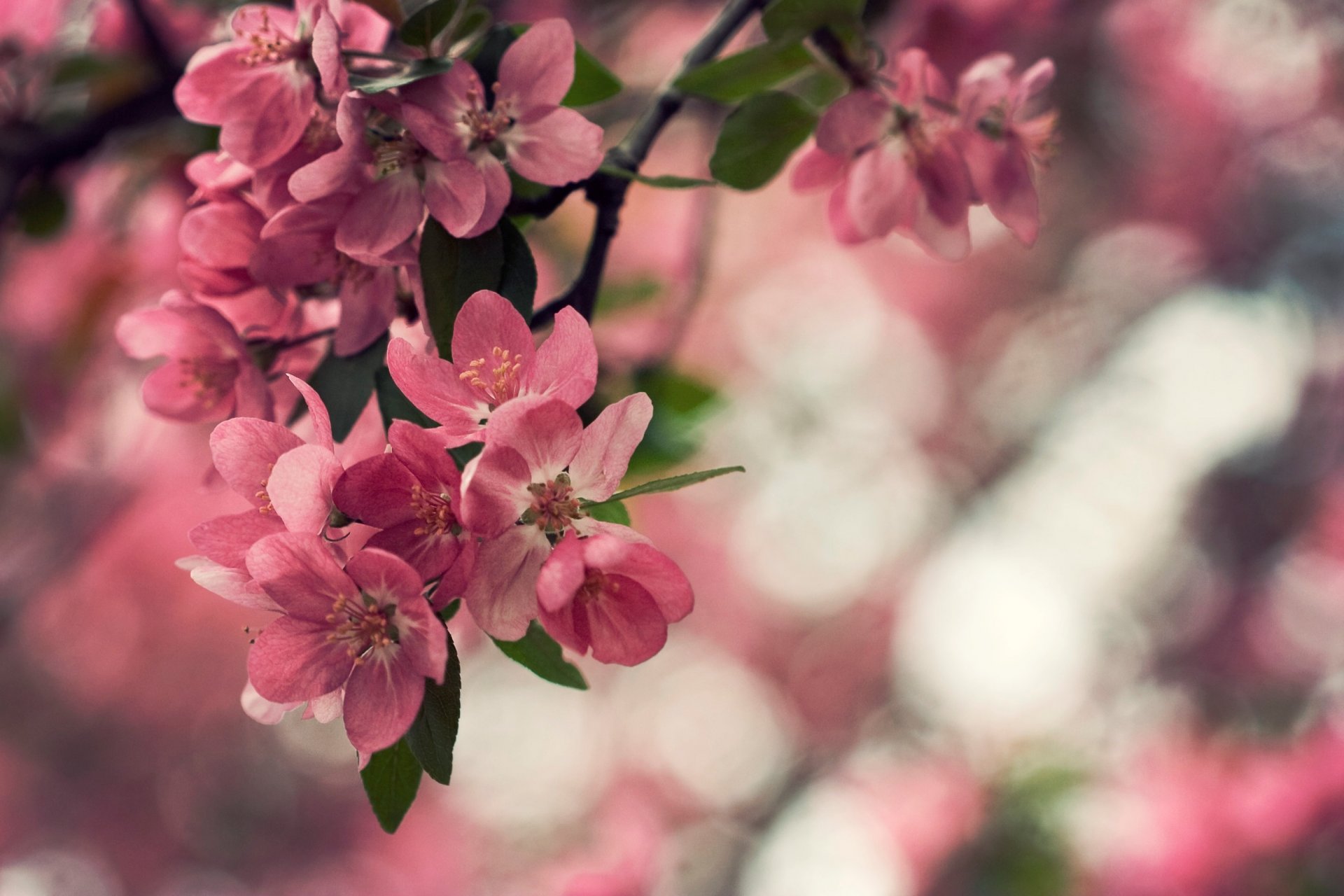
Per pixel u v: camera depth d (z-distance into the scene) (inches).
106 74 93.7
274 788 367.9
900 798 178.1
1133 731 196.9
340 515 46.6
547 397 43.1
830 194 67.7
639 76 129.4
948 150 63.3
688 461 82.2
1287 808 162.1
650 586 43.6
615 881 169.0
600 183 56.7
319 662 43.5
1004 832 164.1
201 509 273.6
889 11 98.4
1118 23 214.8
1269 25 264.4
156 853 354.9
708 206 101.7
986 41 104.0
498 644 51.3
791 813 277.6
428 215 51.2
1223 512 321.4
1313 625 294.5
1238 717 185.8
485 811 357.7
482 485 42.8
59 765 342.0
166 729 347.3
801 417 325.1
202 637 333.7
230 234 56.0
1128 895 165.0
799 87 70.9
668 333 106.9
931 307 364.8
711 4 136.8
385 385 53.7
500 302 46.5
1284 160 294.8
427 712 44.5
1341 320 315.0
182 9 92.7
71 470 173.8
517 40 54.3
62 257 126.6
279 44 54.1
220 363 58.1
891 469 372.8
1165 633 318.0
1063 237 329.1
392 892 350.6
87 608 307.7
